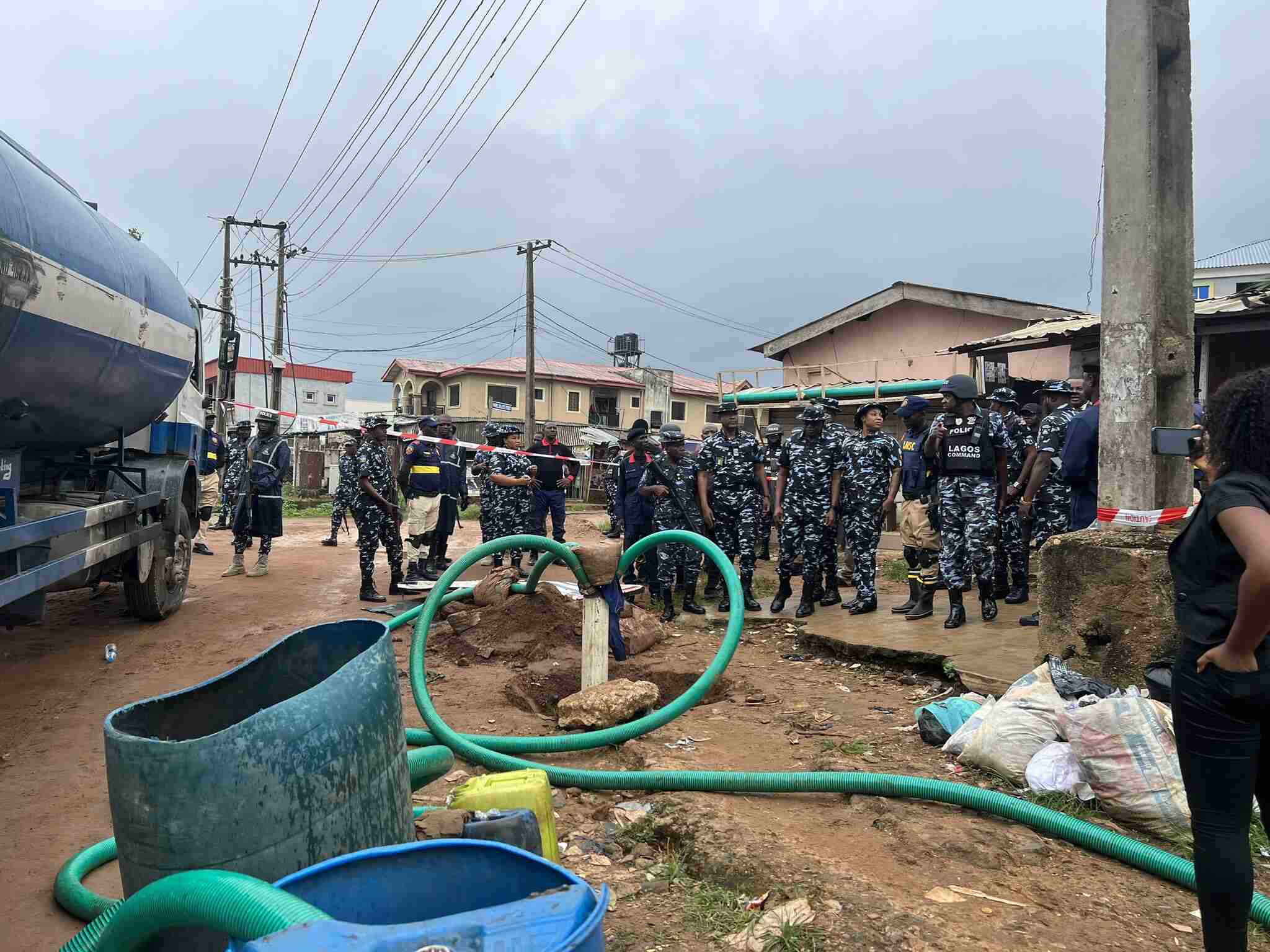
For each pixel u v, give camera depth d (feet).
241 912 4.77
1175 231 17.12
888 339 64.75
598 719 15.85
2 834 11.80
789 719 16.99
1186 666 7.79
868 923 8.95
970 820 11.76
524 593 21.24
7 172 14.82
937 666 19.49
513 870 5.67
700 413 146.20
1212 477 7.91
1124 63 16.83
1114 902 9.71
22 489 20.77
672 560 27.02
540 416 129.80
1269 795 7.79
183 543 27.86
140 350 20.97
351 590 32.89
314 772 6.77
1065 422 24.13
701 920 9.45
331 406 162.50
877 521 25.12
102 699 18.29
